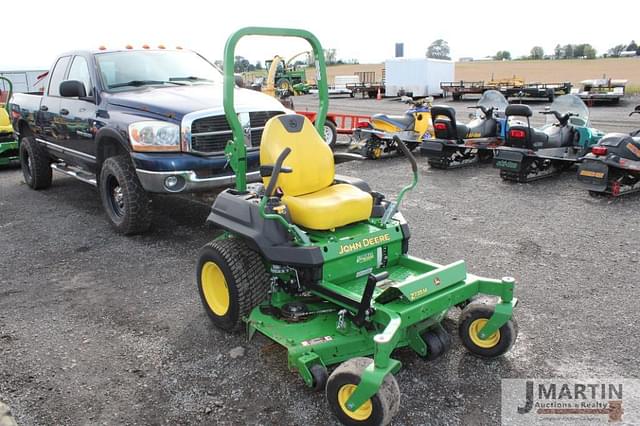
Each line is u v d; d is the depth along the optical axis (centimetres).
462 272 353
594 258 535
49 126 792
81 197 859
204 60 802
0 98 1491
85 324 438
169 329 425
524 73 4416
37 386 353
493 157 978
